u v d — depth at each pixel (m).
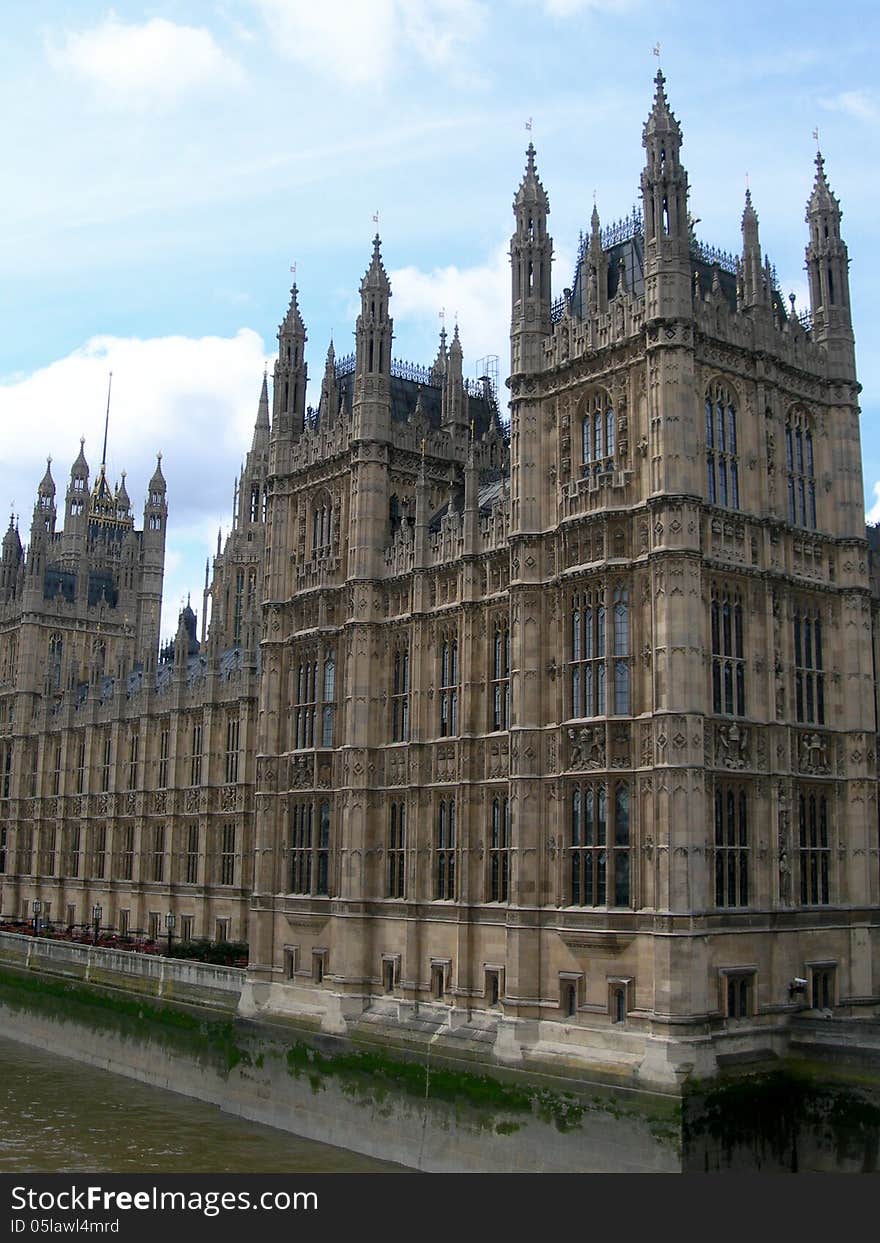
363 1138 54.59
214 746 92.62
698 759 45.75
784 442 52.66
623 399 50.53
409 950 56.47
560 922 48.44
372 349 64.19
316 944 61.47
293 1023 60.50
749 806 48.56
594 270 52.97
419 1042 53.19
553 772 50.28
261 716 67.25
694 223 55.31
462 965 53.53
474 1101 49.72
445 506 65.69
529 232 55.25
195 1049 67.62
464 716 55.62
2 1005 91.88
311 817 63.12
